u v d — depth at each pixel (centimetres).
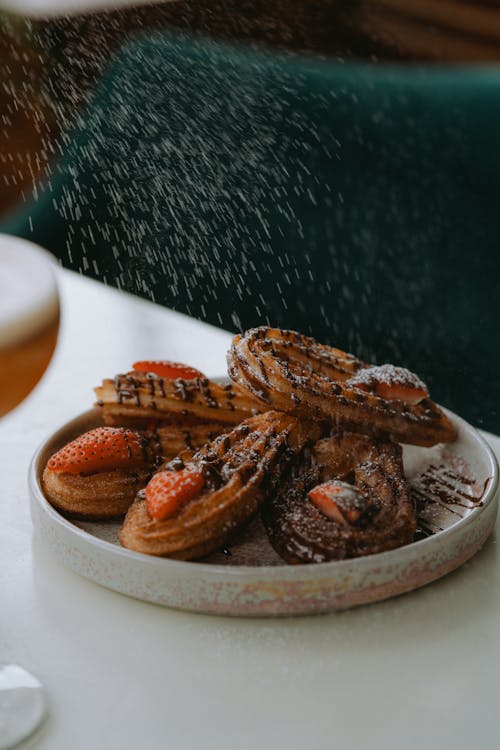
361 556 60
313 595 58
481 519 61
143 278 123
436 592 60
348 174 113
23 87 150
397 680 56
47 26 141
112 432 66
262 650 57
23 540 64
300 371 68
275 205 116
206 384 71
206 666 56
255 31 146
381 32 153
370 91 112
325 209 114
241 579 57
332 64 116
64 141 131
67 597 60
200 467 63
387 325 111
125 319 90
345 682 56
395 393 69
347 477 66
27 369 61
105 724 54
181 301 121
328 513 62
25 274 63
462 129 107
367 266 113
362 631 58
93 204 125
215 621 59
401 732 53
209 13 143
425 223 109
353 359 73
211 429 70
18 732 53
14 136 154
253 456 64
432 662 57
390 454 66
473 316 106
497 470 65
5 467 71
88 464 65
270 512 63
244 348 68
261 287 117
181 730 54
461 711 54
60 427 69
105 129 121
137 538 60
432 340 108
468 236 107
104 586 60
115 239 124
